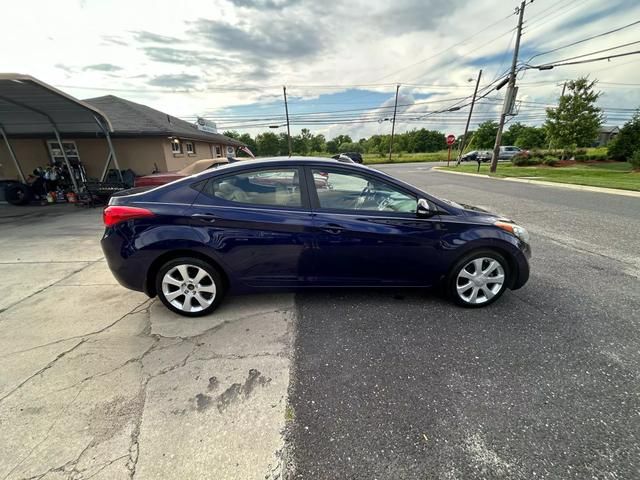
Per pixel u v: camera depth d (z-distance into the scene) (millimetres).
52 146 11938
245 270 2697
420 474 1412
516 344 2334
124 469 1429
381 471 1429
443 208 2754
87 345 2375
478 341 2377
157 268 2701
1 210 8688
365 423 1679
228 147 22172
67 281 3613
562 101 21531
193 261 2646
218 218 2574
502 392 1878
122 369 2102
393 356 2219
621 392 1862
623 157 23797
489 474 1404
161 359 2201
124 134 11203
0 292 3326
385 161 43844
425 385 1943
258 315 2770
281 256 2674
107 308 2949
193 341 2412
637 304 2904
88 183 9195
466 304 2842
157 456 1493
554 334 2455
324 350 2291
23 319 2764
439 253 2725
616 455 1477
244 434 1615
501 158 34656
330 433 1620
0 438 1586
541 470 1416
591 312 2771
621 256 4160
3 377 2029
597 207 7590
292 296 3098
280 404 1807
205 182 2688
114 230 2580
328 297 3070
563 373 2027
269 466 1453
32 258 4469
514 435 1594
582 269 3729
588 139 21250
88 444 1554
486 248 2760
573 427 1632
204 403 1812
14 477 1393
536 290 3193
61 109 8305
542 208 7543
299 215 2637
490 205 8000
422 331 2512
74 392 1896
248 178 2701
